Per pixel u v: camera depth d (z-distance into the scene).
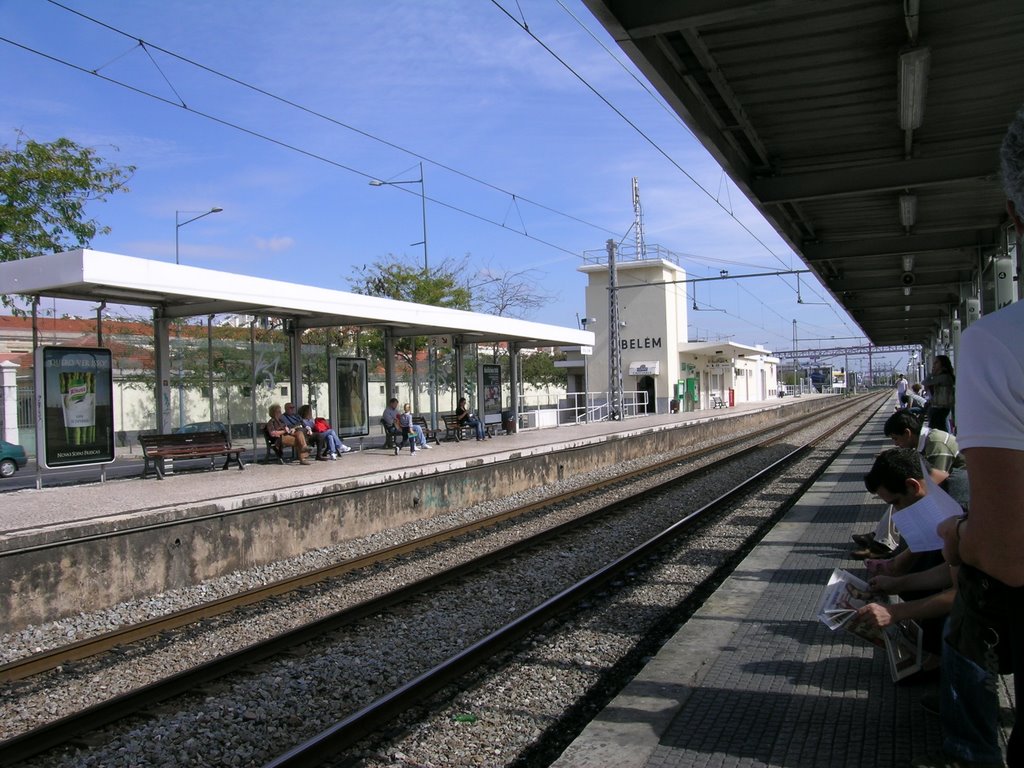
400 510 14.09
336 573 10.12
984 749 3.04
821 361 126.75
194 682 6.12
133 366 16.78
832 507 10.84
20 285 11.92
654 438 27.42
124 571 9.43
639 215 50.19
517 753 4.82
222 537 10.69
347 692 5.97
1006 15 6.69
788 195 11.05
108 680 6.62
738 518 12.77
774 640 5.30
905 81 7.48
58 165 19.06
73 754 5.07
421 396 24.86
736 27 6.83
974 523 2.18
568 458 20.77
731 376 64.25
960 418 2.23
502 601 8.53
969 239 15.30
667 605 8.01
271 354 17.91
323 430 17.47
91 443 13.13
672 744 3.81
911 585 4.05
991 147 10.10
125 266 11.90
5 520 9.45
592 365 50.47
